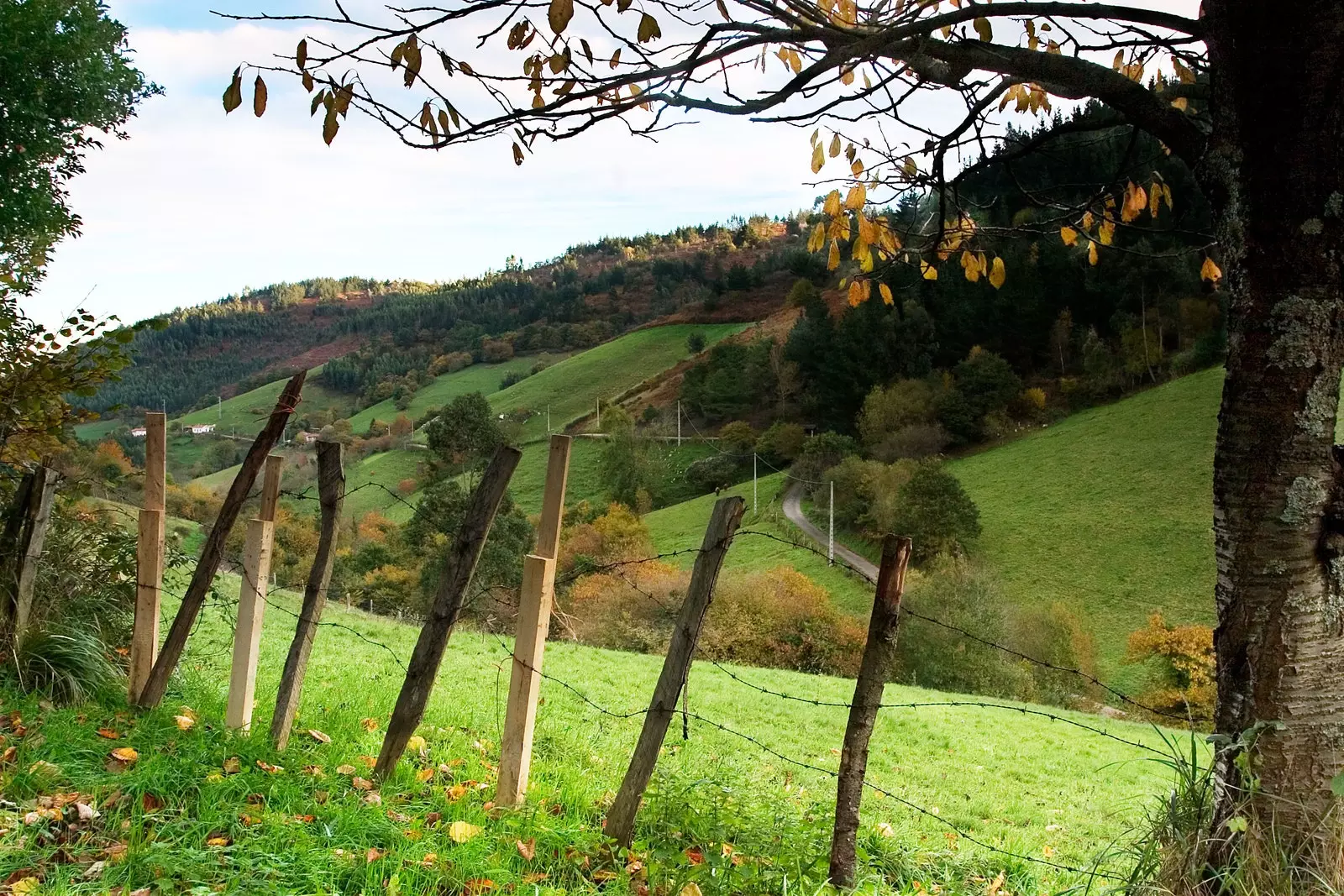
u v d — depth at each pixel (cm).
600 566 520
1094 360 10062
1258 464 390
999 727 1970
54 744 486
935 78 474
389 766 543
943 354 11456
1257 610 390
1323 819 372
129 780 446
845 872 468
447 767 621
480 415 9869
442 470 9606
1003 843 922
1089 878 452
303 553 4928
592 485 10569
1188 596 6241
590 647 2578
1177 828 402
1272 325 385
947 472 8406
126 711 598
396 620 2623
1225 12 376
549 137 411
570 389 16138
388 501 9600
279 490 610
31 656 614
